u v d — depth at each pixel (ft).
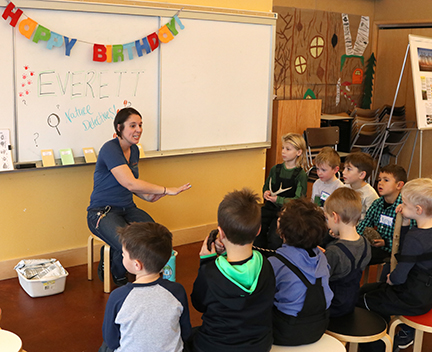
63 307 9.04
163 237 5.62
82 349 7.70
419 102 16.01
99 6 9.86
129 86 10.68
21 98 9.43
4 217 9.91
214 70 11.96
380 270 9.48
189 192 12.45
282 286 5.97
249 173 13.57
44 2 9.23
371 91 20.38
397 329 8.46
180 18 11.09
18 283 9.98
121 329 5.28
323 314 6.00
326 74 18.71
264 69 12.95
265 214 10.64
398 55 19.65
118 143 9.49
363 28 19.57
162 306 5.28
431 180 7.04
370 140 18.03
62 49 9.70
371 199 9.38
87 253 10.81
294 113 15.46
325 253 6.63
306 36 17.71
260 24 12.58
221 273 5.42
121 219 9.43
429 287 6.68
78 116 10.14
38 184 10.16
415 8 18.69
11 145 9.50
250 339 5.44
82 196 10.78
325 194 9.91
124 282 9.84
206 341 5.54
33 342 7.84
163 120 11.34
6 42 9.07
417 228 6.89
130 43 10.37
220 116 12.35
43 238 10.46
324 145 15.75
